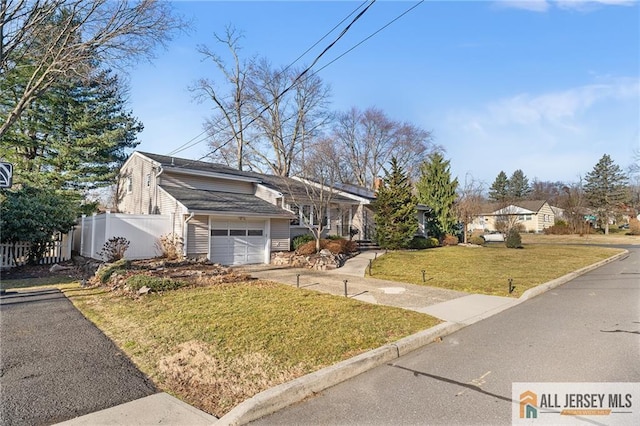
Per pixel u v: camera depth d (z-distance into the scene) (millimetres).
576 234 41500
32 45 12500
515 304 8383
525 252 20391
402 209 20047
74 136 21781
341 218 21453
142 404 3463
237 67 29547
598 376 4277
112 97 22391
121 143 23547
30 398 3523
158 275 10062
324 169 20344
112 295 8336
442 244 24688
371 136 39312
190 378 4023
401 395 3797
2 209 12484
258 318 6387
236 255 15547
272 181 20938
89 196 30266
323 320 6324
